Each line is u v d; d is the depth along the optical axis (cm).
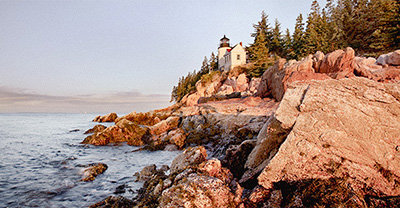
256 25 6738
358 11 5025
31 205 914
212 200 635
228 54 6456
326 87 646
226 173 827
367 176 531
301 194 594
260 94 2567
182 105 6350
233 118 2048
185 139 2256
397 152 510
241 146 980
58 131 3878
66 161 1652
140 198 899
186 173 751
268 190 666
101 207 866
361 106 576
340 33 4553
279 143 729
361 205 505
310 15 5697
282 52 6359
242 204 660
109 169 1439
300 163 612
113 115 6481
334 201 532
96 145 2388
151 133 2814
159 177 983
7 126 4956
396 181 499
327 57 1947
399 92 541
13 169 1427
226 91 4300
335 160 574
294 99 696
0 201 948
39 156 1841
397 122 527
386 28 2881
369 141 543
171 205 628
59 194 1025
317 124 610
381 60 1970
